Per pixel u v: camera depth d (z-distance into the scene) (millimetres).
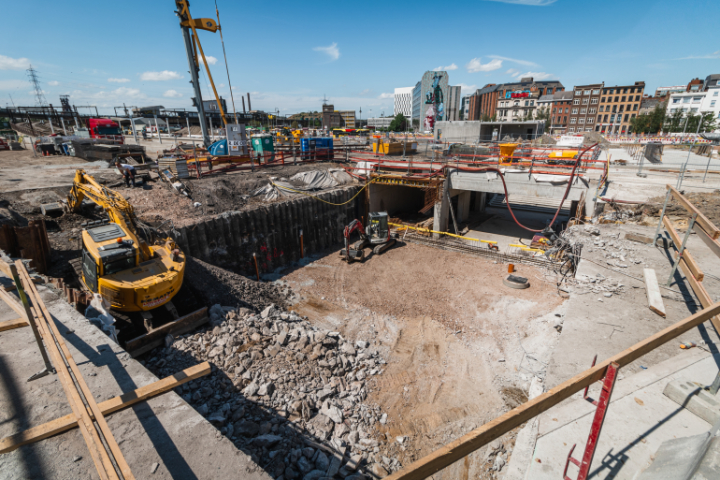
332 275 21938
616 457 5152
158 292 11414
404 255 24562
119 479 3342
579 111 114812
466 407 11305
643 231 18031
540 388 8570
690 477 3652
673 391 6121
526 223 32312
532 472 5180
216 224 20109
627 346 9430
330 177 29578
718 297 10750
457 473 8688
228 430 8516
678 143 50250
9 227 14055
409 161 29281
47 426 4375
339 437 9477
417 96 183500
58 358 4414
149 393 5156
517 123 52531
